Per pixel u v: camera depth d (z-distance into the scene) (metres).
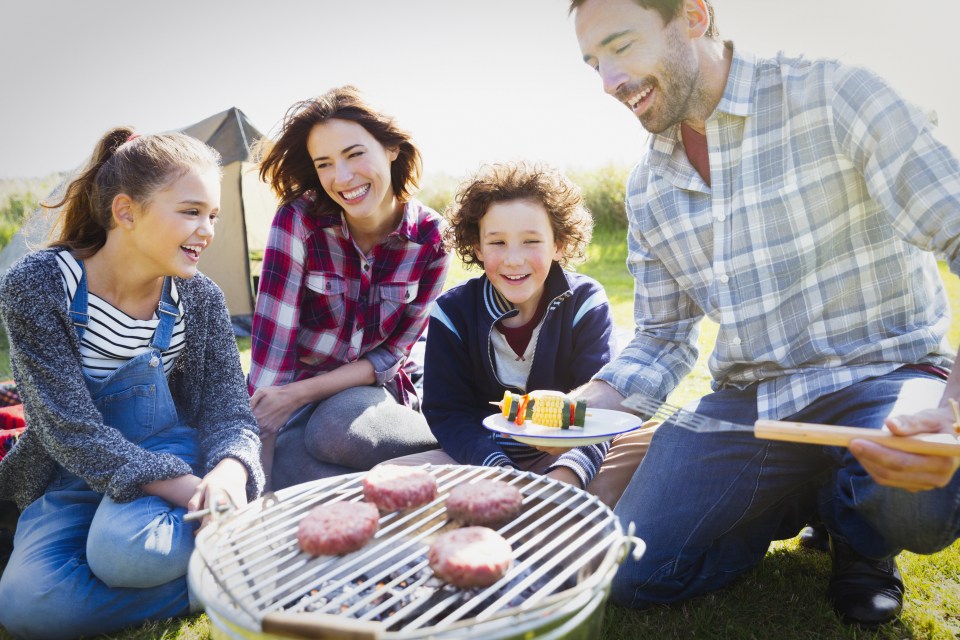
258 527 1.50
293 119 2.55
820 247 1.88
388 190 2.74
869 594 1.91
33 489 2.14
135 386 2.10
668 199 2.06
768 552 2.31
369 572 1.54
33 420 1.99
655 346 2.33
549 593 1.43
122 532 1.86
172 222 1.95
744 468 1.94
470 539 1.42
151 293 2.15
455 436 2.29
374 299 2.82
